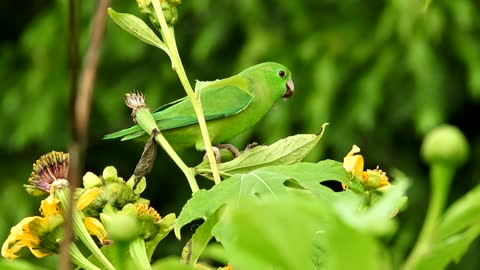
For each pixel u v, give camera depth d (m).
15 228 2.74
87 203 2.79
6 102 12.91
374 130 12.37
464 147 1.46
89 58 1.77
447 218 1.46
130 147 13.60
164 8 3.34
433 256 1.48
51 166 2.93
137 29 3.35
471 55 12.11
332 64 12.04
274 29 12.56
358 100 11.97
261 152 3.24
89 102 1.75
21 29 14.31
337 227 1.33
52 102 12.81
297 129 12.12
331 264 1.34
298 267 1.34
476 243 11.45
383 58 12.03
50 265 11.41
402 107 12.14
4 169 12.97
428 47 11.71
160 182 13.36
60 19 12.85
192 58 13.06
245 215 1.33
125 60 12.90
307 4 12.72
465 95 12.61
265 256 1.36
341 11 12.69
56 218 2.75
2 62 13.43
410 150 12.52
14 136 12.81
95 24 1.79
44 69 12.86
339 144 12.03
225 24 12.61
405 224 12.16
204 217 2.75
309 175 2.87
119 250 2.67
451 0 11.98
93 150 13.52
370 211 1.38
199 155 13.06
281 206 1.33
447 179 1.46
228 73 13.05
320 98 11.84
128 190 2.95
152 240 2.82
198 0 12.34
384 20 11.81
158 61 12.95
